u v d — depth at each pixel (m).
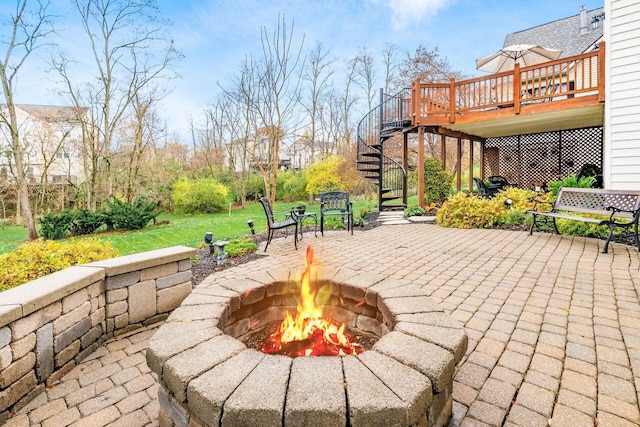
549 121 8.35
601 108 6.65
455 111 8.29
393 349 1.39
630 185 5.97
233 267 4.43
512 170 11.61
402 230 7.05
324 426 1.06
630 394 1.69
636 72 5.84
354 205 15.27
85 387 1.94
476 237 6.00
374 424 1.07
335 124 27.66
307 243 5.96
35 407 1.77
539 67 7.00
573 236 5.68
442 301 3.00
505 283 3.46
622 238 5.23
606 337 2.28
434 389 1.25
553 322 2.53
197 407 1.17
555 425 1.50
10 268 2.80
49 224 11.76
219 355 1.37
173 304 2.92
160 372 1.36
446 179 10.57
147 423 1.64
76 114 15.08
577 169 10.09
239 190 24.05
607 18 6.12
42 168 17.72
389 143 17.50
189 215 19.86
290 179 24.31
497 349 2.16
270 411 1.06
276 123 12.32
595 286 3.28
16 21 12.12
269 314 2.32
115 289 2.52
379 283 2.21
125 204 13.84
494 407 1.62
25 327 1.79
